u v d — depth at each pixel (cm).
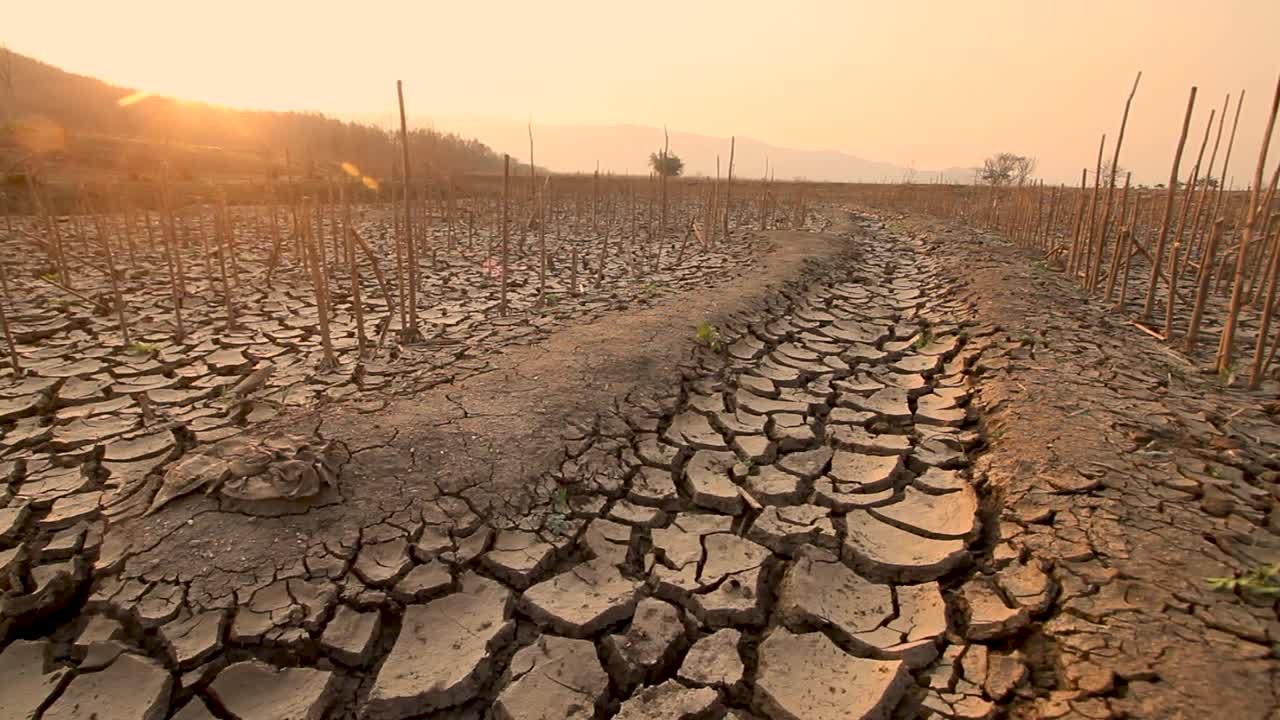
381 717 211
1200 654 204
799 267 870
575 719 210
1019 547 273
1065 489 303
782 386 480
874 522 311
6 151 1590
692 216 1817
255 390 447
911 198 2548
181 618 229
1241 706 185
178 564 247
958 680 220
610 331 529
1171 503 290
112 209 1194
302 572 250
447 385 413
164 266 891
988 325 600
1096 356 502
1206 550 255
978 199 2273
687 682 224
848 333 628
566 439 352
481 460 322
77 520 281
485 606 251
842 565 281
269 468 283
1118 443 346
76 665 219
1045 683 212
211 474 284
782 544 296
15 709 202
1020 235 1298
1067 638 221
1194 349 545
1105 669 204
